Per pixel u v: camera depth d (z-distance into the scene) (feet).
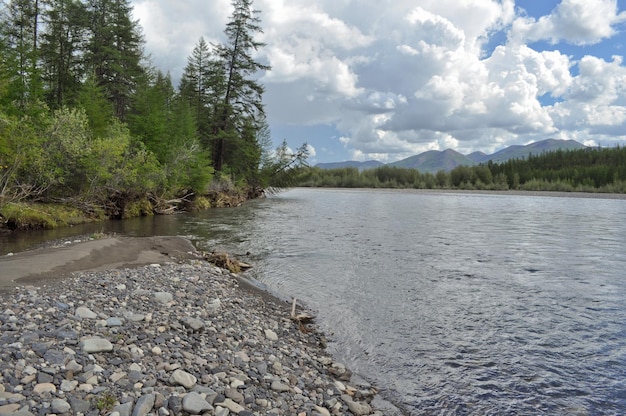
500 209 142.92
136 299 25.71
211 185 139.03
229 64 148.87
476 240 68.95
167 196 110.32
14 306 20.79
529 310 32.45
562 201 198.70
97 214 84.28
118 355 17.30
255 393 16.96
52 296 23.56
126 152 89.30
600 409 18.72
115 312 22.30
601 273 45.24
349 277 42.19
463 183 361.71
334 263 48.67
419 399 19.40
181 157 111.75
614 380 21.38
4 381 13.75
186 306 26.40
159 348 18.69
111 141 82.17
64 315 20.44
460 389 20.42
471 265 48.91
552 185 316.60
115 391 14.49
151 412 13.67
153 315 23.22
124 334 19.51
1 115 63.46
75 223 75.97
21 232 63.31
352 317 30.50
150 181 94.99
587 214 122.83
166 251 45.29
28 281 26.50
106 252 39.04
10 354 15.51
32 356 15.62
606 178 304.91
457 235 75.05
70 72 125.90
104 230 68.80
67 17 123.65
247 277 40.60
